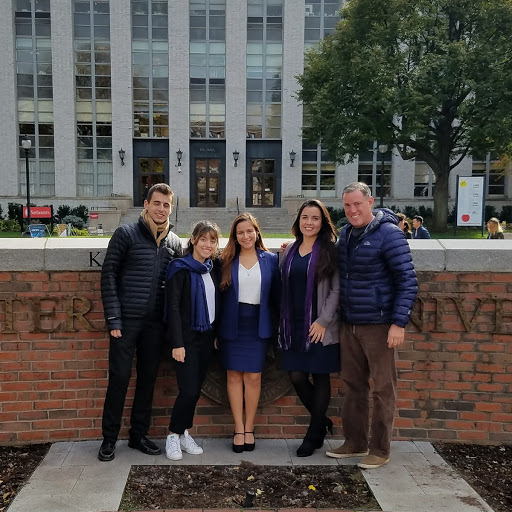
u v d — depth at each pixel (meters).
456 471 4.02
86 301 4.39
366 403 4.21
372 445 4.05
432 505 3.52
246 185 35.44
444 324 4.48
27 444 4.40
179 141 34.81
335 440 4.59
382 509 3.46
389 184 35.78
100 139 35.00
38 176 35.12
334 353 4.09
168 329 3.97
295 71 34.38
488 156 35.75
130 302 3.98
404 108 23.61
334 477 3.91
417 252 4.43
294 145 35.03
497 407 4.50
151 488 3.70
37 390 4.41
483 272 4.43
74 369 4.44
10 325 4.34
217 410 4.62
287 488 3.74
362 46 24.95
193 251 4.06
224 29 34.50
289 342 4.06
